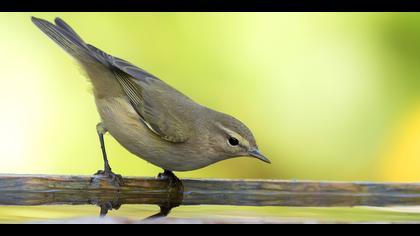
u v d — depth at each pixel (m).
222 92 15.42
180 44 15.51
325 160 15.45
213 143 10.75
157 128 10.49
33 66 14.96
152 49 15.49
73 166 14.59
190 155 10.74
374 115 15.49
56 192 9.55
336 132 15.55
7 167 14.37
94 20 15.55
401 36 15.64
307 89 15.46
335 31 15.67
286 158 15.39
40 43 15.09
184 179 10.44
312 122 15.42
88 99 14.92
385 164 15.55
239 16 15.63
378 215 9.06
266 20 15.61
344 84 15.61
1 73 14.86
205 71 15.47
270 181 10.47
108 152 14.77
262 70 15.49
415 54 15.59
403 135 15.55
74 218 7.55
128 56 15.44
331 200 10.44
